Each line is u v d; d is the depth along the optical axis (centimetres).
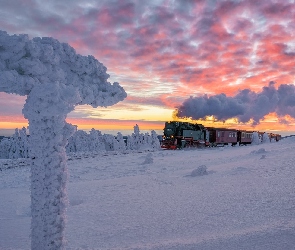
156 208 783
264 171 1255
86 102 396
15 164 2286
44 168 340
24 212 852
